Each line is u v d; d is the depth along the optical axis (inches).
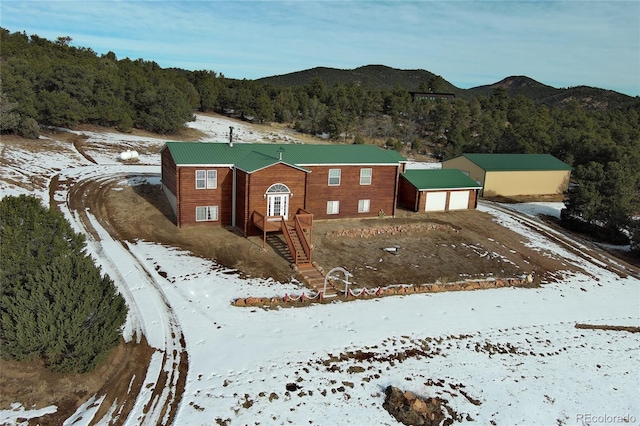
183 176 1116.5
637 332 886.4
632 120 4340.6
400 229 1278.3
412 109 3843.5
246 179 1085.8
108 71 2849.4
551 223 1572.3
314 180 1262.3
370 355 687.7
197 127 2822.3
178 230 1121.4
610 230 1477.6
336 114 3238.2
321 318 778.8
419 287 932.6
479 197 1860.2
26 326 536.7
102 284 609.0
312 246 1067.9
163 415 524.7
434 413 582.9
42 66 2292.1
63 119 1977.1
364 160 1317.7
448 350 731.4
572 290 1046.4
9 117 1610.5
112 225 1102.4
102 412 519.8
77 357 560.7
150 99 2474.2
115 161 1748.3
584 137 2381.9
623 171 1549.0
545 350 773.9
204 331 704.4
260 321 749.9
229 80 4495.6
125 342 651.5
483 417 589.6
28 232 586.6
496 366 706.8
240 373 613.3
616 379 718.5
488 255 1184.2
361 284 926.4
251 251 1032.8
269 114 3432.6
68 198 1235.2
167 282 845.8
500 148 2662.4
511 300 945.5
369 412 568.7
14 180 1254.9
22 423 490.6
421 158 2878.9
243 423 525.3
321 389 599.5
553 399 646.5
